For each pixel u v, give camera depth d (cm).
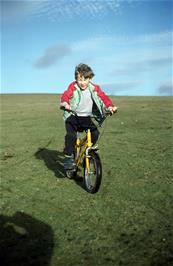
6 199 678
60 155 1033
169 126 1445
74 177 779
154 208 610
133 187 712
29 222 575
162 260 458
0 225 567
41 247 496
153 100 2778
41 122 1727
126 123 1557
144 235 519
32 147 1150
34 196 688
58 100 3181
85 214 595
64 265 454
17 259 470
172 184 723
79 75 666
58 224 563
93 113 699
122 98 3094
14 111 2280
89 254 476
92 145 691
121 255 471
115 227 546
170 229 535
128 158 934
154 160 907
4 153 1065
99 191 695
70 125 701
